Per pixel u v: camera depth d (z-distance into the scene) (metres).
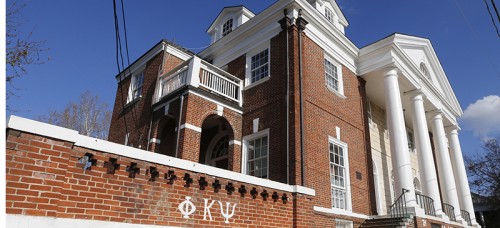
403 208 13.12
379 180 17.45
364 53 16.62
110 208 5.07
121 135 18.08
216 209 6.59
